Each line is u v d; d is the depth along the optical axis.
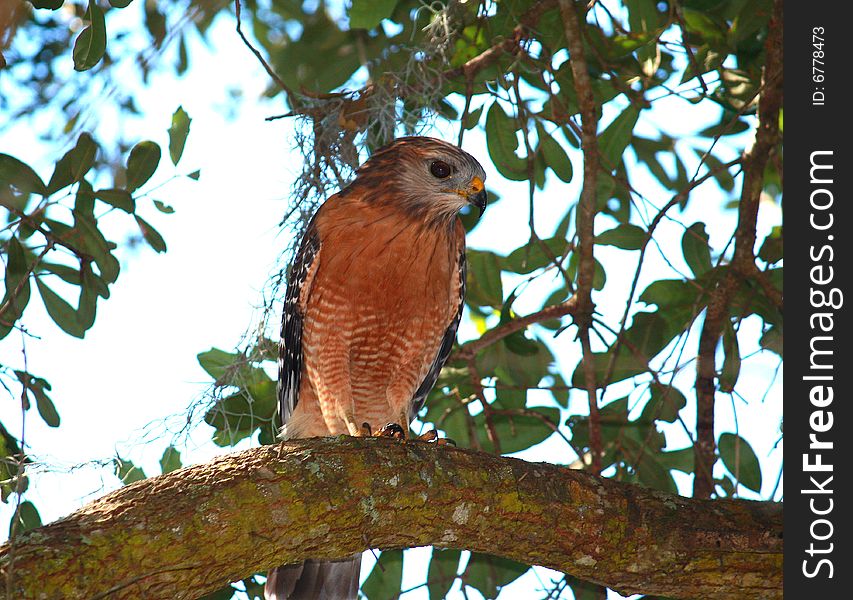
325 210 9.78
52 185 8.59
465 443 11.03
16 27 8.13
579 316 10.07
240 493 6.44
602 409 10.44
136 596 6.03
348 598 9.36
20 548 5.82
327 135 10.42
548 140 10.18
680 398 10.23
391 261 9.55
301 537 6.57
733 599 7.32
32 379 8.80
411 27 11.96
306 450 6.88
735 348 9.66
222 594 9.32
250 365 10.15
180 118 8.89
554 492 7.21
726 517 7.39
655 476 10.12
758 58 10.37
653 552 7.23
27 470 7.65
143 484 6.40
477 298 11.55
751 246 9.80
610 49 10.04
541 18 10.02
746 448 10.20
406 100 10.56
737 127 11.58
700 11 9.94
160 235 9.12
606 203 10.94
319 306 9.69
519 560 7.40
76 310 9.23
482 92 10.58
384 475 6.87
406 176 9.69
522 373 11.01
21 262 8.76
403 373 10.16
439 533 7.02
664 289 10.38
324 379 9.88
